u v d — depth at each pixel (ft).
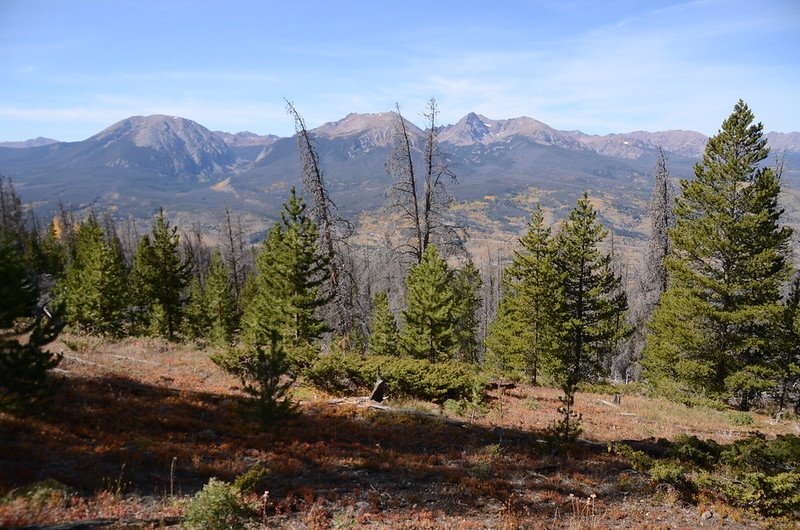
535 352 111.24
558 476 44.01
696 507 39.50
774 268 87.76
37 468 30.63
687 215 97.04
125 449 36.55
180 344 107.24
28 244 234.17
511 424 64.49
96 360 68.03
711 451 51.37
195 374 72.84
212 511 26.55
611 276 93.71
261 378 47.83
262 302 98.99
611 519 35.65
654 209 125.49
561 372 103.14
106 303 107.34
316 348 81.15
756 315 84.12
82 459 33.50
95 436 38.17
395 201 97.09
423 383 73.72
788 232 86.38
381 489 37.37
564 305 98.07
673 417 76.54
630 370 180.45
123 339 101.60
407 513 33.32
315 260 91.66
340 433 51.34
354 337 160.56
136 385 57.88
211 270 216.13
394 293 197.67
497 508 35.70
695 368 90.58
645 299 150.00
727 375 91.76
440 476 41.24
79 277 123.34
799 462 46.11
